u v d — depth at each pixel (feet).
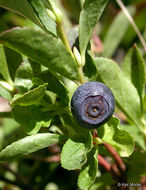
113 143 0.22
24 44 0.19
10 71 0.24
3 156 0.20
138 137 0.31
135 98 0.27
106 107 0.20
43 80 0.22
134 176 0.27
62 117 0.24
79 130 0.23
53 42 0.20
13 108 0.22
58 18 0.21
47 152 0.35
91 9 0.21
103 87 0.21
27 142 0.21
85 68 0.22
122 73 0.26
